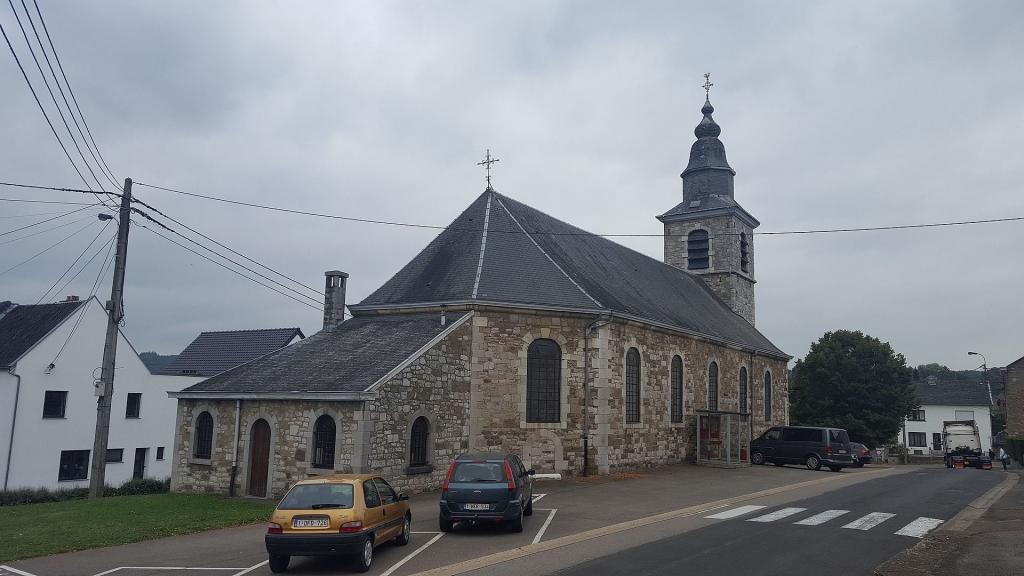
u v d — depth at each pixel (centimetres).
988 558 1041
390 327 2261
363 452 1755
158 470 3328
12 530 1397
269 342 4162
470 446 2098
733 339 3384
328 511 1038
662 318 2734
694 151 4375
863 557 1071
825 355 4753
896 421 4631
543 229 2727
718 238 4175
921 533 1282
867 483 2261
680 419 2811
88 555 1179
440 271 2378
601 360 2275
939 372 13062
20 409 2816
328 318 2456
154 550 1216
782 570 988
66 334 2995
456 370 2097
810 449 2942
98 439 1892
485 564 1049
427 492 1934
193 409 2127
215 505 1748
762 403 3759
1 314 3294
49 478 2892
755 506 1648
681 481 2194
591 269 2733
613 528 1348
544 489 1952
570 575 967
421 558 1118
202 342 4378
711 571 981
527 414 2186
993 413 6669
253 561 1125
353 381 1845
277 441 1923
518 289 2255
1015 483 2323
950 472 3044
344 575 1020
